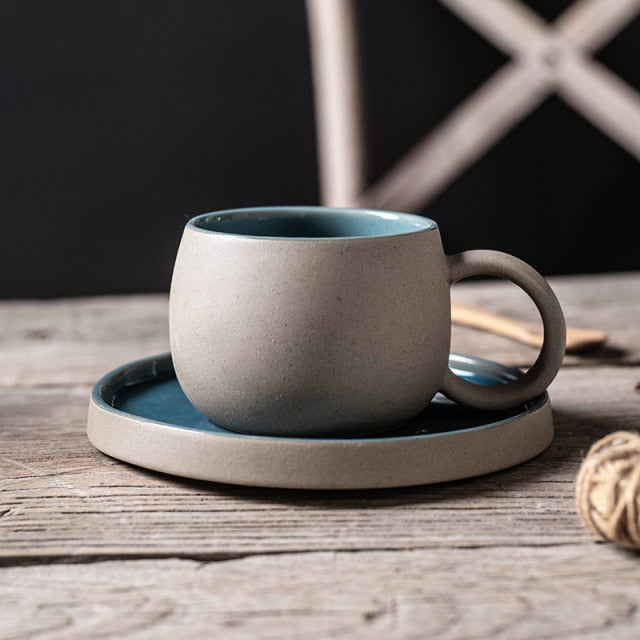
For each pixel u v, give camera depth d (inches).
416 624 23.1
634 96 64.1
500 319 35.6
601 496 24.6
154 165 72.2
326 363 26.6
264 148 71.9
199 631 23.1
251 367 26.8
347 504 26.2
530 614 23.3
